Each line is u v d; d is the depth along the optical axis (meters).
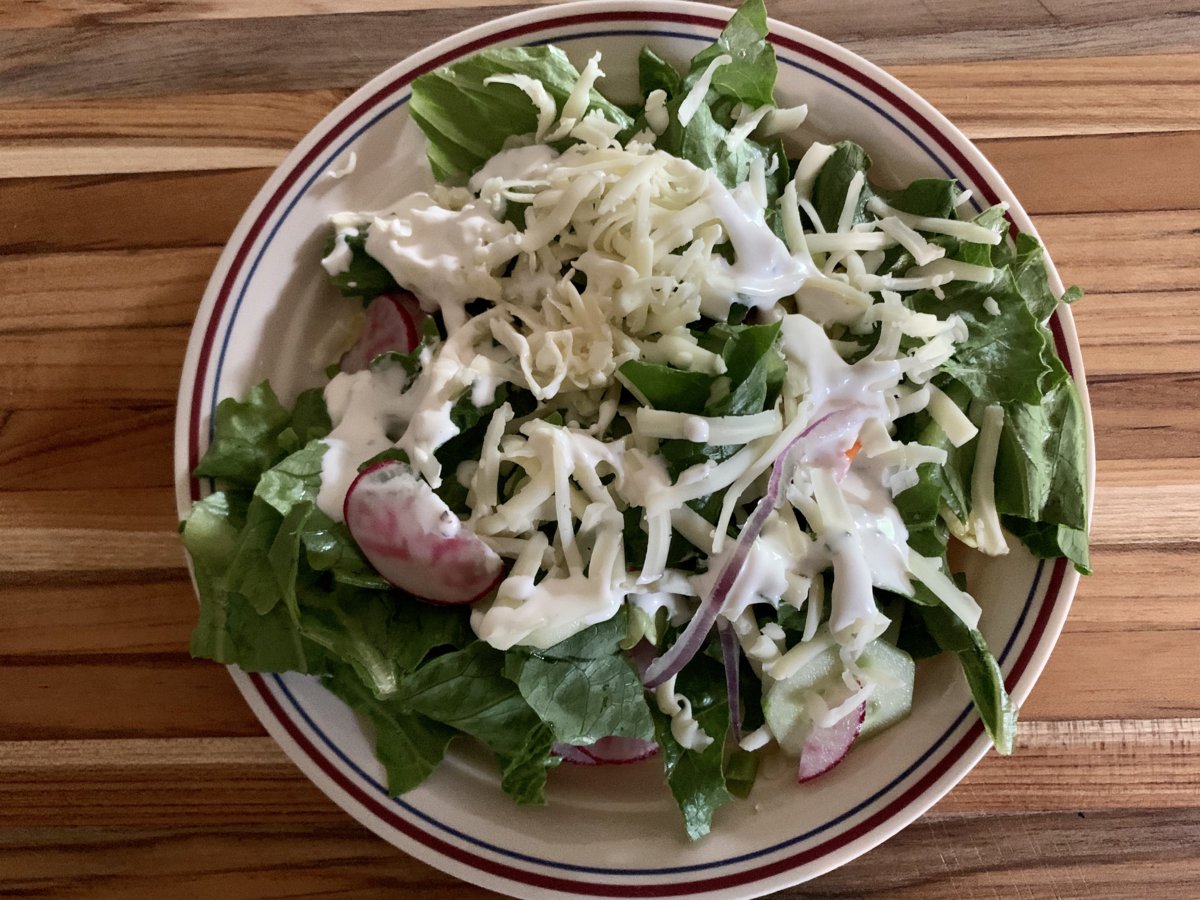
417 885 0.24
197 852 0.24
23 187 0.26
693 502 0.22
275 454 0.23
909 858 0.24
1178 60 0.26
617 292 0.21
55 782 0.24
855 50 0.27
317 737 0.22
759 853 0.22
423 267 0.22
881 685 0.23
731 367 0.21
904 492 0.22
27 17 0.27
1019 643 0.22
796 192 0.23
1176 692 0.24
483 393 0.21
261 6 0.27
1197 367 0.25
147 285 0.26
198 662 0.24
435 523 0.21
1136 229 0.26
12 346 0.25
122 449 0.25
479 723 0.22
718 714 0.23
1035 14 0.27
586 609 0.20
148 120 0.26
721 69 0.23
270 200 0.23
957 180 0.24
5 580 0.25
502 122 0.24
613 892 0.21
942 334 0.22
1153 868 0.24
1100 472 0.25
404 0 0.27
